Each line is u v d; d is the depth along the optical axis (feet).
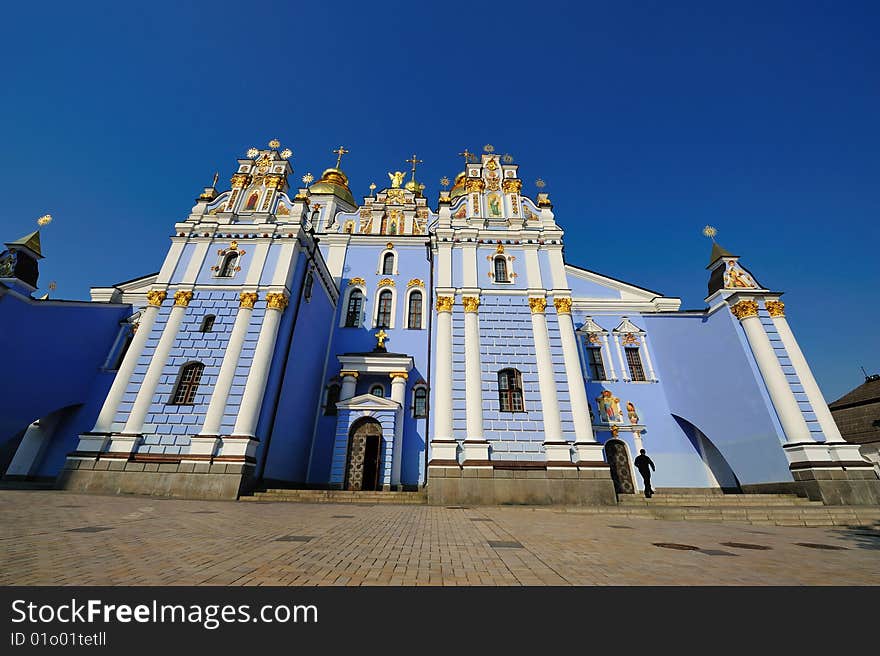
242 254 66.33
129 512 32.32
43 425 72.49
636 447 70.44
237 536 23.22
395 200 107.24
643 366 77.10
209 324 61.16
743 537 28.94
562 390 59.98
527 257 69.56
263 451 56.39
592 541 24.67
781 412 57.47
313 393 74.02
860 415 90.22
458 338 63.46
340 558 18.26
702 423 67.97
